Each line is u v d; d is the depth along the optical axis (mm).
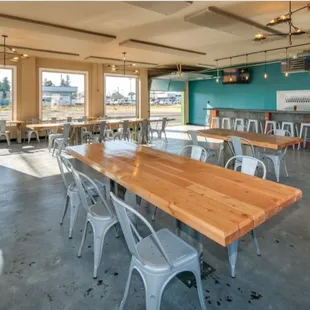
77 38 5883
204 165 2479
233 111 9867
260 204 1535
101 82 10945
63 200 3572
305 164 5598
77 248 2436
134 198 3621
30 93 9375
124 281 1999
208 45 7270
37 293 1871
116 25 5371
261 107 10922
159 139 8984
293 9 4480
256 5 4309
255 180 2010
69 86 10359
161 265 1527
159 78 12414
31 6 4344
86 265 2188
